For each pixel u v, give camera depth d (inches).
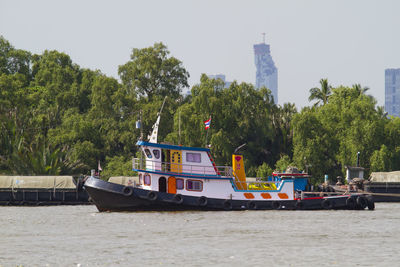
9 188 5565.9
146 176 4347.9
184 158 4370.1
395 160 7101.4
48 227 3580.2
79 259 2561.5
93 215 4239.7
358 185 5182.1
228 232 3331.7
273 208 4485.7
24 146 6638.8
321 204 4579.2
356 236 3203.7
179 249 2795.3
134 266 2433.6
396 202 6304.1
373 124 7037.4
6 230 3452.3
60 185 5625.0
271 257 2610.7
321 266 2436.0
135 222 3777.1
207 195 4375.0
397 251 2753.4
